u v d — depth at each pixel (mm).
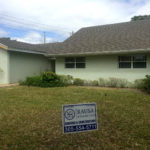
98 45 12531
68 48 13500
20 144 3445
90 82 12461
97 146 3385
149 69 10781
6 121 4684
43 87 11438
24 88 10945
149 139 3650
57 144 3469
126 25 15102
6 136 3787
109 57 12117
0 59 13719
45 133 3951
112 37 13312
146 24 14078
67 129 3057
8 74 13336
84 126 3170
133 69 11320
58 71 14203
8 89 10547
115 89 10539
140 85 10180
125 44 11438
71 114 3092
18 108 5992
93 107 3242
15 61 14109
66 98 7684
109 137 3758
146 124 4477
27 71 15594
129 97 7871
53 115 5207
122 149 3258
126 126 4344
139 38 11789
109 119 4859
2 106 6270
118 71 11836
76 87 11406
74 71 13547
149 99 7430
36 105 6414
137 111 5648
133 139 3646
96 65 12633
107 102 6926
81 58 13250
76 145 3436
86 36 15094
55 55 13344
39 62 17234
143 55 11008
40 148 3303
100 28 16203
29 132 3996
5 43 13742
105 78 12312
